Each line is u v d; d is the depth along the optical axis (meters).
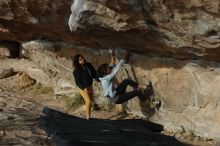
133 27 7.89
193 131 8.79
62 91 11.62
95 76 9.95
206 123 8.55
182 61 8.74
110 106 10.60
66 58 11.41
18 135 8.90
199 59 8.42
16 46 13.62
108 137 8.61
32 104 11.25
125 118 10.07
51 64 11.95
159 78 9.25
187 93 8.80
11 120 9.81
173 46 8.14
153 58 9.23
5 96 11.84
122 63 9.70
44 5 9.27
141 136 8.66
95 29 8.47
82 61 9.85
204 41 7.42
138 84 9.73
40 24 10.24
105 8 7.61
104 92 9.65
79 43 10.69
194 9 6.86
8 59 13.55
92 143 8.20
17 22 10.94
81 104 10.90
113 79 10.02
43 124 9.36
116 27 7.99
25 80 12.68
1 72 13.07
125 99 9.49
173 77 8.99
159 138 8.58
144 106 9.73
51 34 10.99
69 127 9.06
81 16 7.87
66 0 8.70
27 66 12.84
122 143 8.28
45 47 11.75
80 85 9.77
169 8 7.09
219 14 6.68
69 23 8.53
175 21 7.30
